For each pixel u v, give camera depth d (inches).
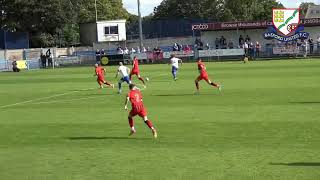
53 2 4512.8
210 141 818.2
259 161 676.7
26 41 4402.1
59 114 1218.6
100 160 722.8
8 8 4542.3
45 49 4185.5
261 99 1330.0
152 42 4242.1
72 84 2117.4
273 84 1721.2
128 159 721.6
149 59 3545.8
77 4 4815.5
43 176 649.0
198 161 691.4
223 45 3629.4
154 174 636.1
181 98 1432.1
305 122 955.3
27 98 1628.9
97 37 4739.2
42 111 1290.6
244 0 5334.6
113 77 2417.6
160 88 1758.1
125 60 3585.1
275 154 711.7
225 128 927.0
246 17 5305.1
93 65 3649.1
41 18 4566.9
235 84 1782.7
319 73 2075.5
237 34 3718.0
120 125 1015.6
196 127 950.4
